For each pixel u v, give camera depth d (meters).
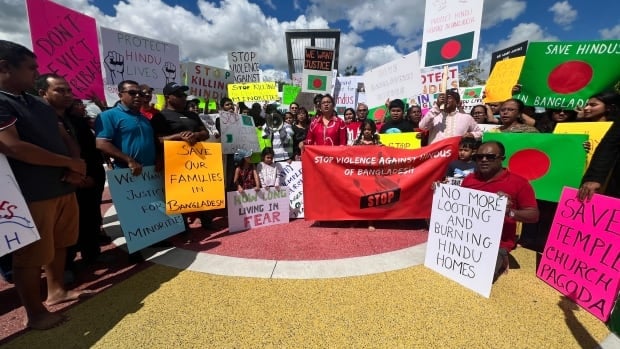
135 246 3.68
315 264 3.57
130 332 2.50
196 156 4.18
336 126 5.35
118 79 5.02
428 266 3.49
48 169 2.51
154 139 4.15
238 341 2.39
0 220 2.13
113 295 3.03
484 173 3.26
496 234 2.85
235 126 5.16
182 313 2.73
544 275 3.21
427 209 4.74
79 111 4.04
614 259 2.60
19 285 2.48
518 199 3.13
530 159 4.03
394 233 4.64
